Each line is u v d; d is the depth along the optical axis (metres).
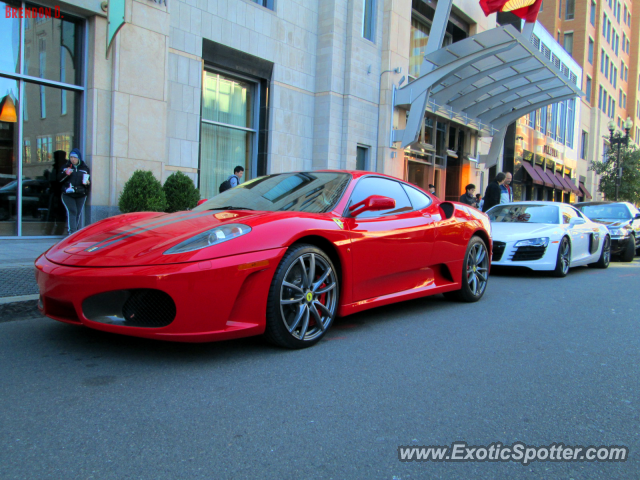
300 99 11.84
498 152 17.48
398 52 13.73
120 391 2.33
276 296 2.85
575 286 6.22
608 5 36.91
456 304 4.77
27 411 2.09
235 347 3.09
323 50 12.08
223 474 1.65
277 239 2.85
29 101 7.54
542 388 2.58
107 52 7.65
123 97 7.92
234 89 10.80
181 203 8.35
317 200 3.55
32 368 2.61
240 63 10.39
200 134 10.15
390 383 2.57
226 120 10.70
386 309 4.43
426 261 4.15
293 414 2.15
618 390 2.59
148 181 7.56
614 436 2.07
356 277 3.41
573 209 8.21
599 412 2.30
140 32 8.05
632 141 45.44
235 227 2.81
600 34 34.78
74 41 7.87
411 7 14.37
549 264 6.80
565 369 2.91
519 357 3.11
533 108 16.34
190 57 9.35
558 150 28.25
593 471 1.78
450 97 13.98
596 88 35.31
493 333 3.68
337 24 12.03
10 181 7.46
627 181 26.38
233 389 2.40
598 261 8.52
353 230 3.39
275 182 4.02
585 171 34.56
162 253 2.59
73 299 2.58
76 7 7.46
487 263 5.06
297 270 3.01
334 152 12.26
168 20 8.42
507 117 16.80
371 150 13.37
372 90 13.20
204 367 2.70
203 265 2.54
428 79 12.73
